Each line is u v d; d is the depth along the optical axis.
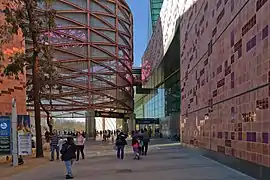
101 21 74.81
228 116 17.34
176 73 50.03
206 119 23.14
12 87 30.50
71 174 15.42
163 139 56.34
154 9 73.44
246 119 14.52
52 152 24.03
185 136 33.78
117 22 77.94
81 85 69.50
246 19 14.52
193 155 25.41
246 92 14.50
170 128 55.72
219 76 19.28
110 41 75.62
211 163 19.58
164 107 61.56
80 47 70.75
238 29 15.65
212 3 21.14
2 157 23.64
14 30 24.50
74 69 69.12
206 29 23.06
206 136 23.12
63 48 68.50
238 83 15.63
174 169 17.42
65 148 15.44
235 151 16.19
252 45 13.73
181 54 37.12
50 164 21.52
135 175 15.62
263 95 12.57
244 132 14.80
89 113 69.31
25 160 23.88
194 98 28.23
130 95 82.75
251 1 13.86
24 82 32.75
